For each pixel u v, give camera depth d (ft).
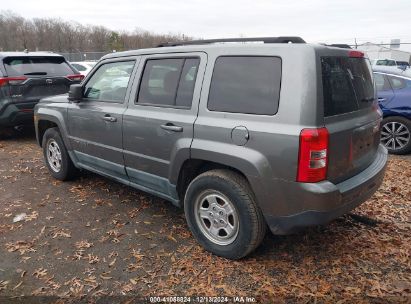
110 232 13.14
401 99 21.98
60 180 18.29
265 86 10.02
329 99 9.71
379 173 11.55
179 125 11.64
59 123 16.96
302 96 9.37
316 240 12.36
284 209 9.87
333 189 9.50
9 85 24.27
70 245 12.38
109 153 14.67
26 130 29.89
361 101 11.25
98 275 10.80
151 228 13.42
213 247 11.49
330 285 10.17
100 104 14.87
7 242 12.61
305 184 9.41
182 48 12.16
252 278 10.52
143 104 13.07
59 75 26.55
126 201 15.76
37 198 16.26
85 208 15.16
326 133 9.36
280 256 11.49
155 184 13.19
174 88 12.16
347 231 12.95
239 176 10.70
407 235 12.68
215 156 10.70
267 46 10.16
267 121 9.84
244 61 10.53
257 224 10.49
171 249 12.02
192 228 11.92
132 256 11.69
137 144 13.25
